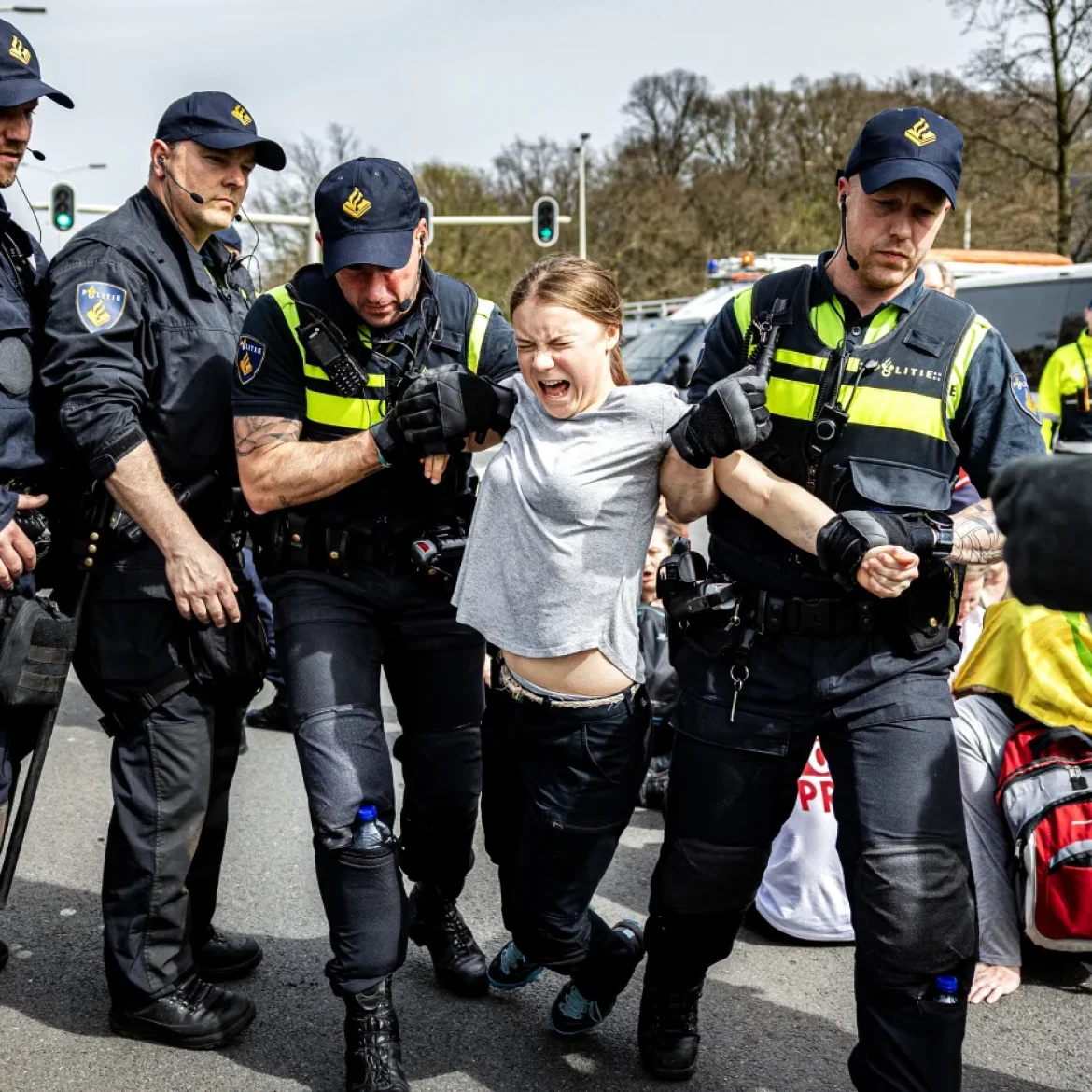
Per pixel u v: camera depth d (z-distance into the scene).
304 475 2.69
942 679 2.54
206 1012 2.96
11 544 2.72
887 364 2.50
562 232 41.78
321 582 2.85
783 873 3.58
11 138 2.85
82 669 2.95
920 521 2.42
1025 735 3.32
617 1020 3.11
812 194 37.12
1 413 2.77
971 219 22.27
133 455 2.74
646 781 4.65
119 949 2.93
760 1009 3.19
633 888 3.97
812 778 3.53
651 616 4.76
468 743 3.02
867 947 2.40
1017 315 8.70
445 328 2.87
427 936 3.24
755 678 2.57
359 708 2.77
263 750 5.36
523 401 2.68
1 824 2.87
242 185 2.97
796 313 2.57
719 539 2.67
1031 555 1.54
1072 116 20.39
